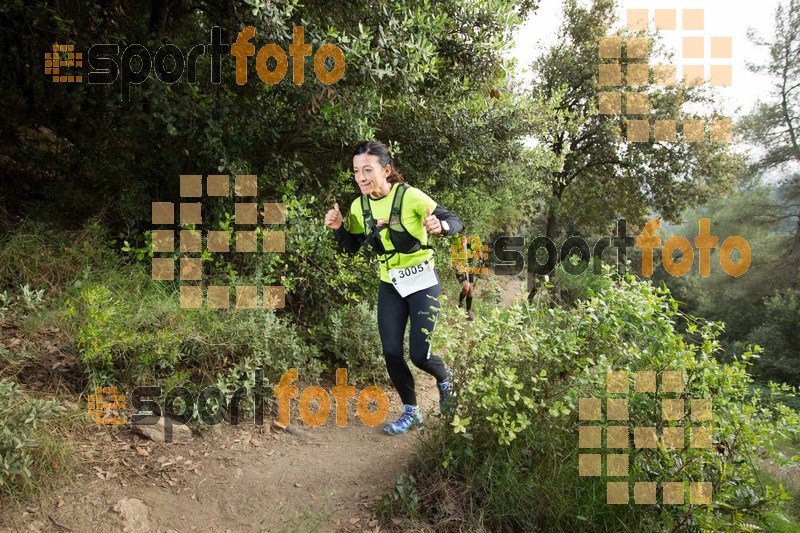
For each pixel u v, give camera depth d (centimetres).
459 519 244
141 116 355
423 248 310
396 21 392
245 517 244
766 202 2397
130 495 238
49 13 396
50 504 219
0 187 414
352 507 256
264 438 312
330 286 448
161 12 429
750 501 256
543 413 267
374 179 298
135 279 361
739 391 269
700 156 1559
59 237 377
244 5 373
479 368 259
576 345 270
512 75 566
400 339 317
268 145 450
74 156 443
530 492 247
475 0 486
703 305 2456
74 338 312
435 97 521
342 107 405
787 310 2080
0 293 332
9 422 220
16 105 439
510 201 1033
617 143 1535
